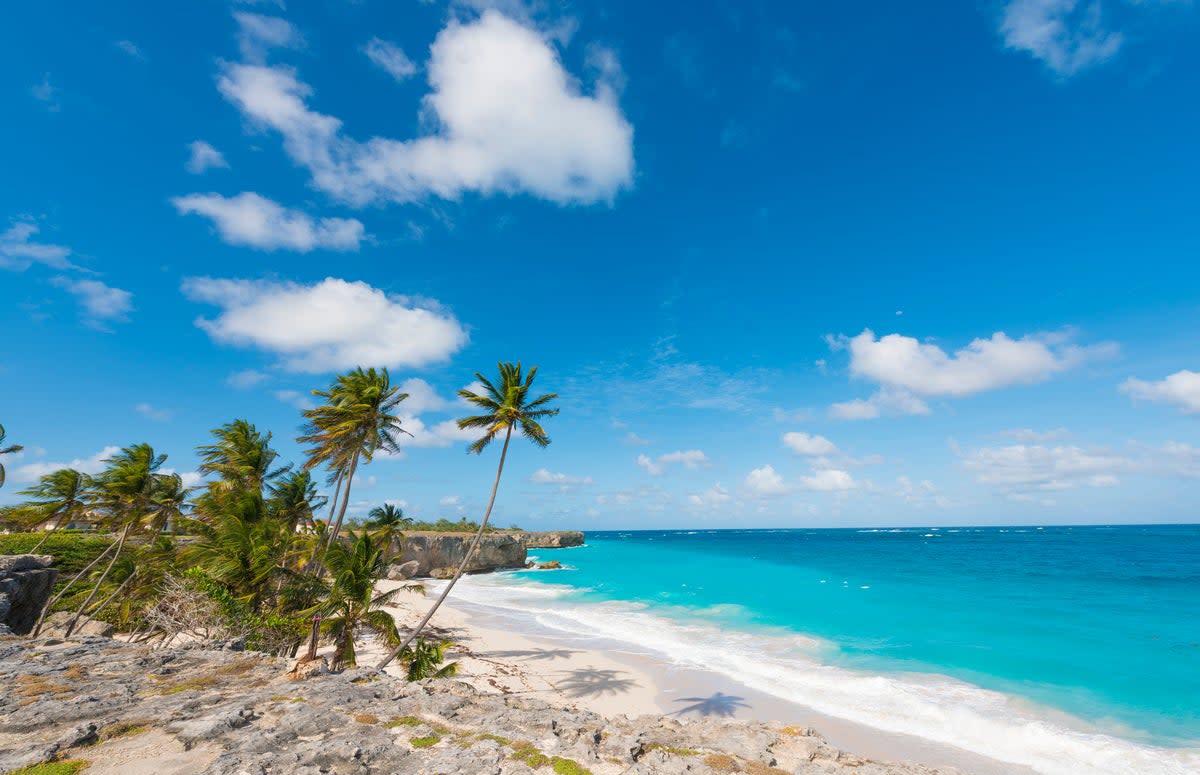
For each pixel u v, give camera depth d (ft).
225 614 84.28
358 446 105.19
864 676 86.12
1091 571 216.33
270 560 93.20
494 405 95.91
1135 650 97.81
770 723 42.27
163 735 29.68
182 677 42.47
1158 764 55.88
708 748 34.81
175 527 112.06
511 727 33.40
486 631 127.03
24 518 98.68
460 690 43.29
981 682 81.82
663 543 618.03
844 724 68.08
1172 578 189.98
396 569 239.50
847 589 183.73
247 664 46.70
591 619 141.59
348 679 43.65
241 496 106.01
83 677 41.06
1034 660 92.63
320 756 27.07
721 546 495.82
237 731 30.81
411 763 27.45
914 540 548.31
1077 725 65.67
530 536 507.30
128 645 53.36
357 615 74.74
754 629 123.95
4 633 55.93
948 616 131.85
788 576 230.48
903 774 32.53
